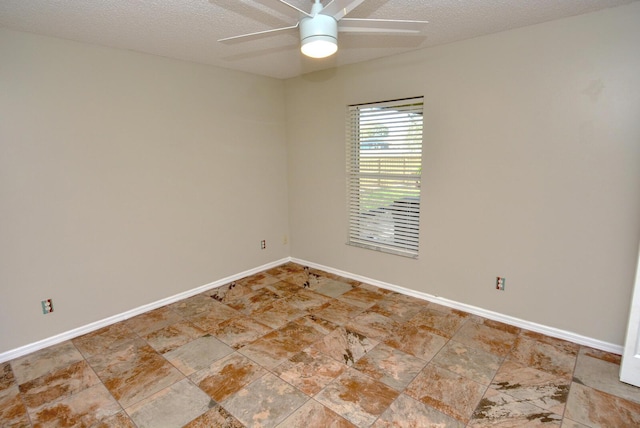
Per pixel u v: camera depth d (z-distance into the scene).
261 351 2.56
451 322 2.94
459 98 2.87
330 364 2.39
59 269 2.71
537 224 2.64
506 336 2.70
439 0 2.03
